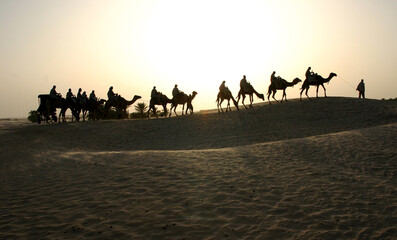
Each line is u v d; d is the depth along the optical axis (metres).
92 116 36.44
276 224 6.80
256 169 10.77
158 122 26.31
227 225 6.80
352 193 8.38
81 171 11.48
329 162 11.30
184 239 6.23
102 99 30.67
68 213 7.67
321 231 6.42
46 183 10.29
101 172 11.14
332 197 8.16
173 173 10.58
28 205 8.31
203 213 7.45
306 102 27.91
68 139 21.55
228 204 7.92
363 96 30.81
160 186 9.37
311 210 7.44
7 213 7.79
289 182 9.38
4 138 20.78
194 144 19.05
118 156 13.38
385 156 11.52
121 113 31.86
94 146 19.61
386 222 6.74
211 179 9.86
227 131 21.95
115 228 6.78
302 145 13.80
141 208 7.83
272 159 11.97
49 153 15.59
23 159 14.32
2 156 15.09
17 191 9.58
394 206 7.48
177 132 22.75
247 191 8.76
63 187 9.74
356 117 22.77
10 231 6.75
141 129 24.25
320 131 20.08
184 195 8.60
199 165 11.47
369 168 10.42
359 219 6.91
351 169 10.42
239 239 6.19
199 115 28.11
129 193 8.88
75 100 28.97
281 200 8.08
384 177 9.53
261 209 7.59
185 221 7.05
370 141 13.61
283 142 14.68
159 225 6.88
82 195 8.91
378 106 25.06
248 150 13.59
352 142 13.69
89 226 6.91
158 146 19.14
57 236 6.47
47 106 28.08
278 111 26.02
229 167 11.09
